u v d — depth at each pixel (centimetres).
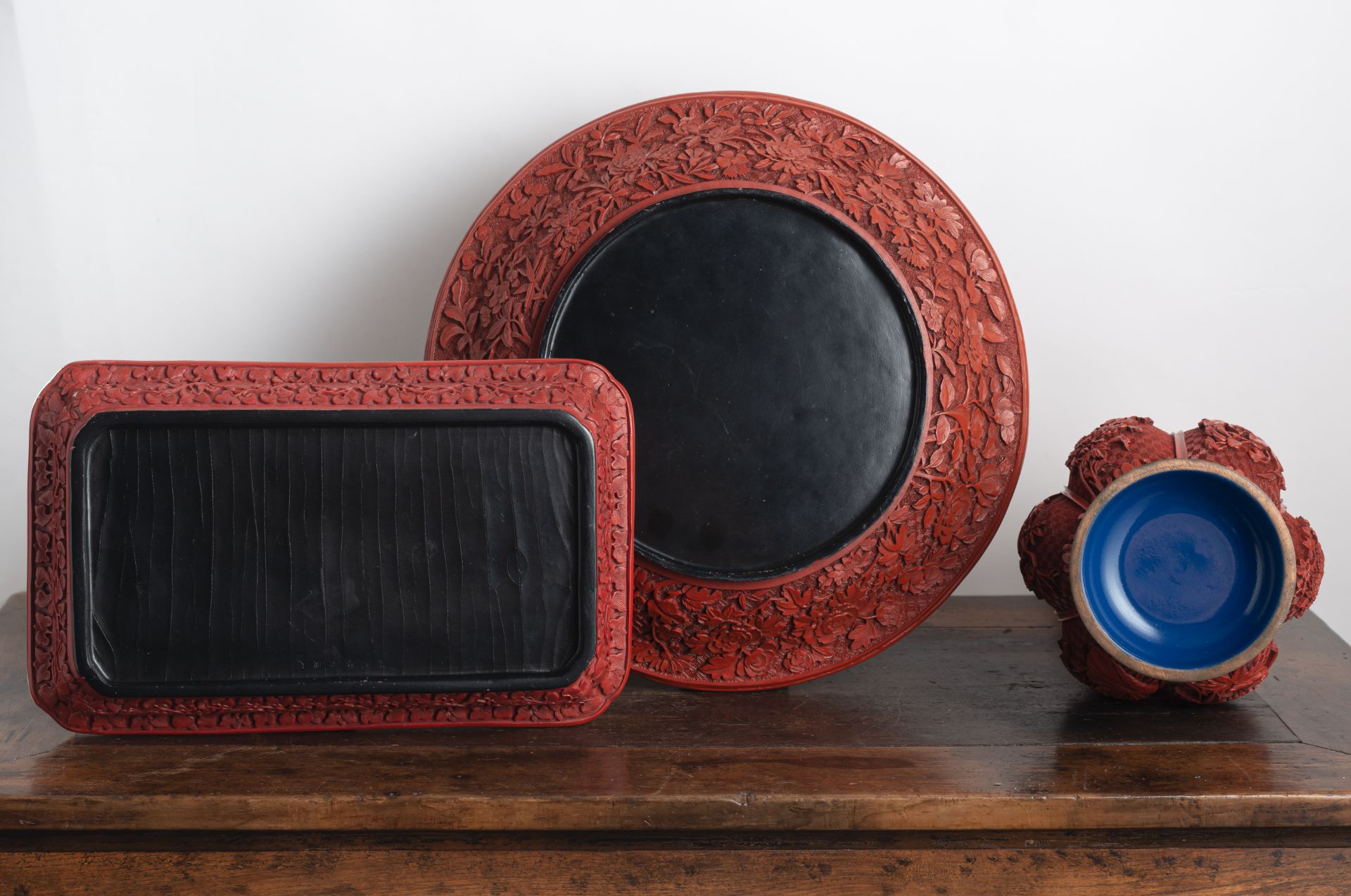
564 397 91
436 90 121
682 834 88
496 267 103
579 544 92
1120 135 122
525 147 122
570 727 97
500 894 88
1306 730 96
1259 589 95
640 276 100
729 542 101
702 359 99
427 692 92
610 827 85
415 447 91
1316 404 128
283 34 119
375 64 120
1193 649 96
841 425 100
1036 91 121
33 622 92
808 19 120
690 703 102
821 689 105
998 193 123
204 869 87
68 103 118
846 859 88
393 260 124
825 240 100
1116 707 101
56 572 91
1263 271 125
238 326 125
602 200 101
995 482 104
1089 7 119
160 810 84
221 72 119
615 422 93
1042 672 109
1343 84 121
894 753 92
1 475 126
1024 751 92
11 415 125
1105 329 127
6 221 119
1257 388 128
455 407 90
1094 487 98
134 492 90
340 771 88
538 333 101
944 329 102
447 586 92
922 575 105
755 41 120
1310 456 130
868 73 121
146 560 90
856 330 100
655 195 100
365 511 91
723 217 100
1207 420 102
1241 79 121
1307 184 123
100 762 89
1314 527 132
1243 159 123
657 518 101
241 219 123
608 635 94
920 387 100
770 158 101
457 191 123
